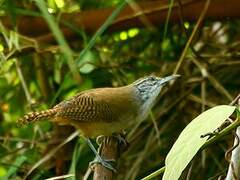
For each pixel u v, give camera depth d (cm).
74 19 668
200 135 333
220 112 337
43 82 735
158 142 686
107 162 464
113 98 586
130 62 762
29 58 738
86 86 691
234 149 358
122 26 679
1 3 541
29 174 604
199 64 705
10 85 763
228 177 358
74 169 533
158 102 762
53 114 563
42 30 690
